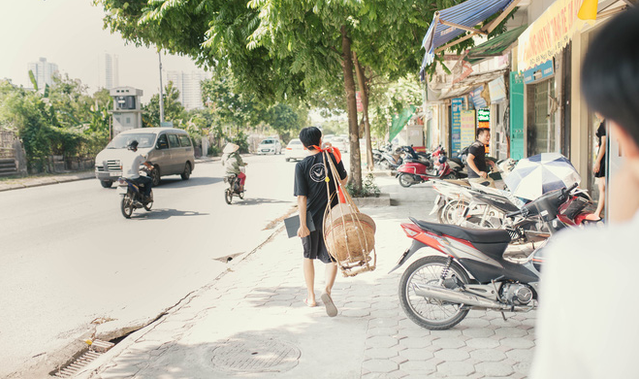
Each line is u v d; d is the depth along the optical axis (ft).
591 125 31.40
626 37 2.59
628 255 2.64
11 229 34.22
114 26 37.73
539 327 3.00
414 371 12.45
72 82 201.46
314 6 26.55
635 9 2.65
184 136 70.95
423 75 27.22
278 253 25.67
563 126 33.96
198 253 26.81
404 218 34.27
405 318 16.03
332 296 18.40
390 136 89.76
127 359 13.70
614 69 2.60
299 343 14.33
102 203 47.16
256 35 29.32
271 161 116.37
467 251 14.52
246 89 41.55
